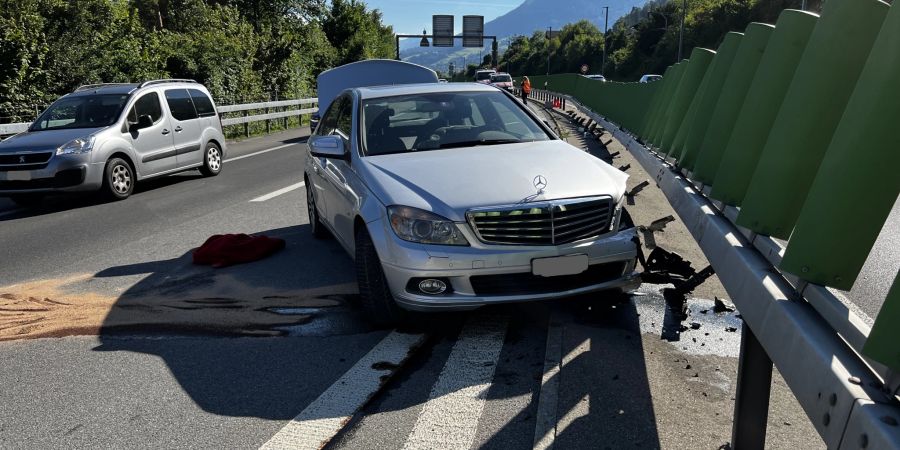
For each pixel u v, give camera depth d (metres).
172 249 7.07
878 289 3.42
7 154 9.89
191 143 12.47
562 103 34.78
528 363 3.90
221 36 26.14
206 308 5.06
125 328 4.70
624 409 3.26
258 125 24.83
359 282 4.54
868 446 1.57
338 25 58.94
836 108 2.67
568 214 4.20
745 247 2.98
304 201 9.77
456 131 5.50
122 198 10.73
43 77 17.72
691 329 4.28
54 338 4.56
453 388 3.62
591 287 4.28
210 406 3.51
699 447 2.91
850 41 2.66
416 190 4.39
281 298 5.23
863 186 2.12
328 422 3.29
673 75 8.62
